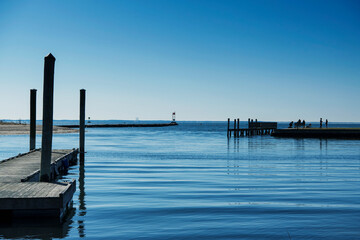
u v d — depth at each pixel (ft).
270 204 42.78
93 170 76.07
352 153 121.19
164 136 266.98
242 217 36.86
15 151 122.11
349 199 45.75
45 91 42.22
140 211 39.19
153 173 71.41
